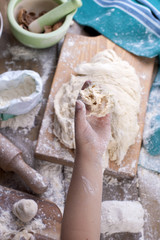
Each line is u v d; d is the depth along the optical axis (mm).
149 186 1259
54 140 1222
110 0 1458
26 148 1271
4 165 1144
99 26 1462
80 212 754
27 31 1300
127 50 1431
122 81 1267
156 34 1431
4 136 1214
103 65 1286
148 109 1388
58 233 1072
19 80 1259
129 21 1429
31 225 1072
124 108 1214
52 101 1294
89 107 875
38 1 1409
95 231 751
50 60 1449
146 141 1284
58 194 1216
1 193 1111
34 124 1312
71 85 1290
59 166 1258
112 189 1239
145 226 1201
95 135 830
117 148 1196
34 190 1132
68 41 1421
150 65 1427
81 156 803
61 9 1301
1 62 1412
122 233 1170
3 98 1280
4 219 1075
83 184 776
